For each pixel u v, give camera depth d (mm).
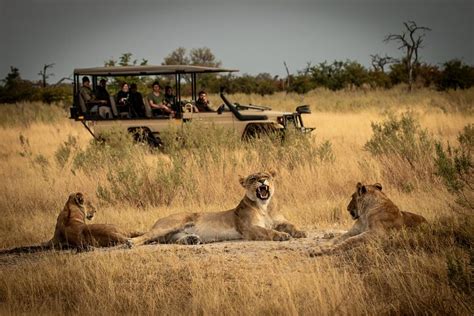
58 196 16484
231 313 8266
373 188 10633
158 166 16766
